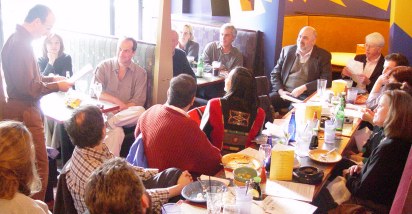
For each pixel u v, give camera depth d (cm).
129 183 141
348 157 320
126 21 619
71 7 541
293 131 292
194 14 738
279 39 560
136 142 254
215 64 489
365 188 249
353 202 257
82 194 202
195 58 558
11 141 158
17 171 157
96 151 207
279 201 208
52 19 298
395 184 243
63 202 213
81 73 348
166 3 400
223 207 192
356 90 390
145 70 420
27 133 165
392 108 243
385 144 243
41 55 437
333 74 618
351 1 702
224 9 717
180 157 242
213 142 274
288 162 228
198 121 302
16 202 158
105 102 362
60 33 504
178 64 453
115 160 150
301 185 225
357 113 353
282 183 227
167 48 414
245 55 565
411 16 477
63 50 436
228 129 270
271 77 496
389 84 312
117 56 404
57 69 432
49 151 340
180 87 256
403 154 239
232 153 257
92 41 469
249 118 271
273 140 271
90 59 476
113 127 368
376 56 453
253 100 273
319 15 678
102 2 575
